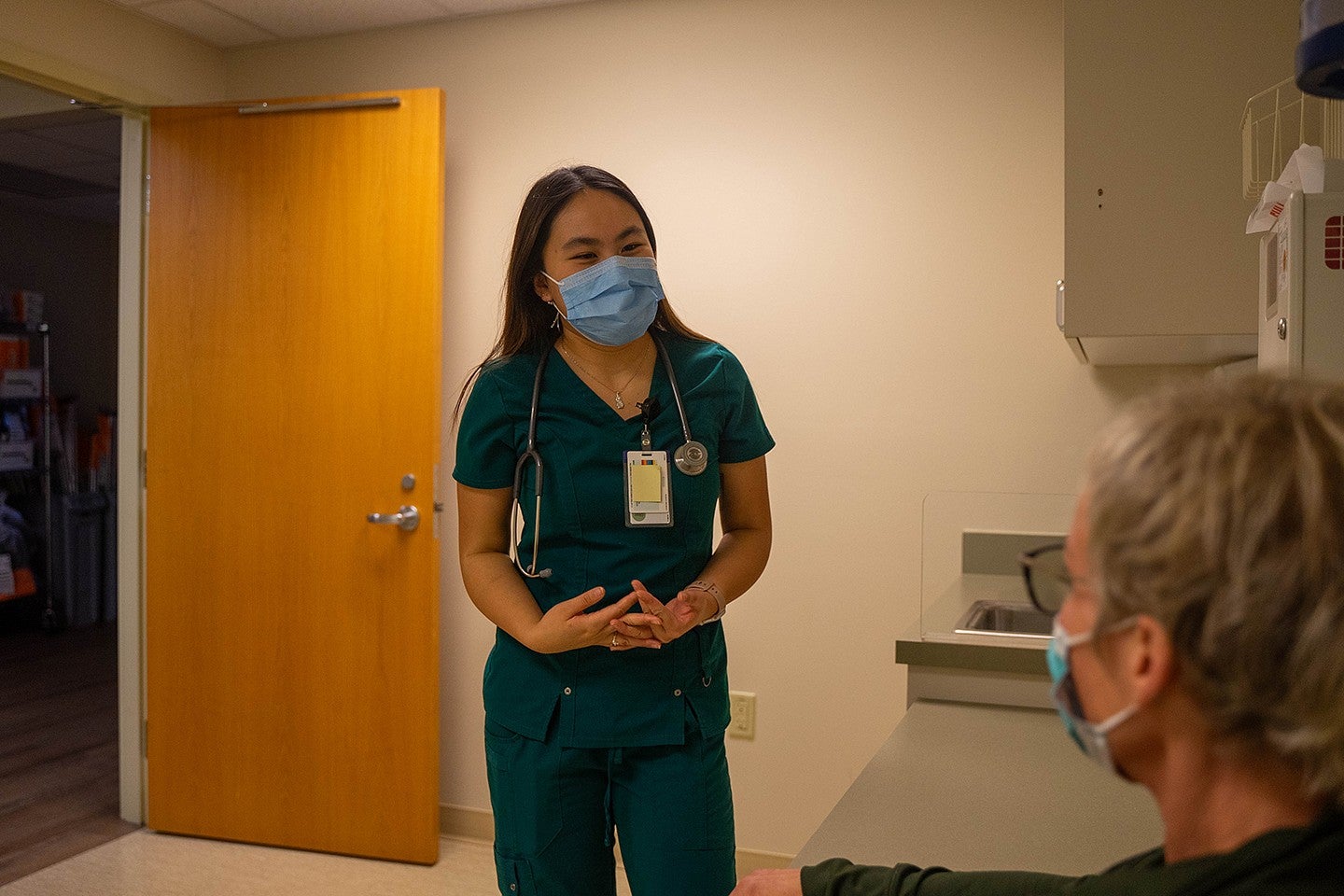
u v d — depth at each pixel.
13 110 3.23
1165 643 0.50
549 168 3.09
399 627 3.00
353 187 3.00
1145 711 0.53
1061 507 2.23
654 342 1.65
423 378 2.96
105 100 3.08
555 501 1.56
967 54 2.73
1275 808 0.51
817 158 2.86
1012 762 1.35
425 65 3.22
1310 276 1.16
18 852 3.05
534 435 1.56
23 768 3.81
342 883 2.87
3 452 5.94
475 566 1.61
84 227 6.87
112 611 6.56
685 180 2.97
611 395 1.60
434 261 2.95
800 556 2.90
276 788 3.10
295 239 3.05
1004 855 1.03
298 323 3.05
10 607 6.29
